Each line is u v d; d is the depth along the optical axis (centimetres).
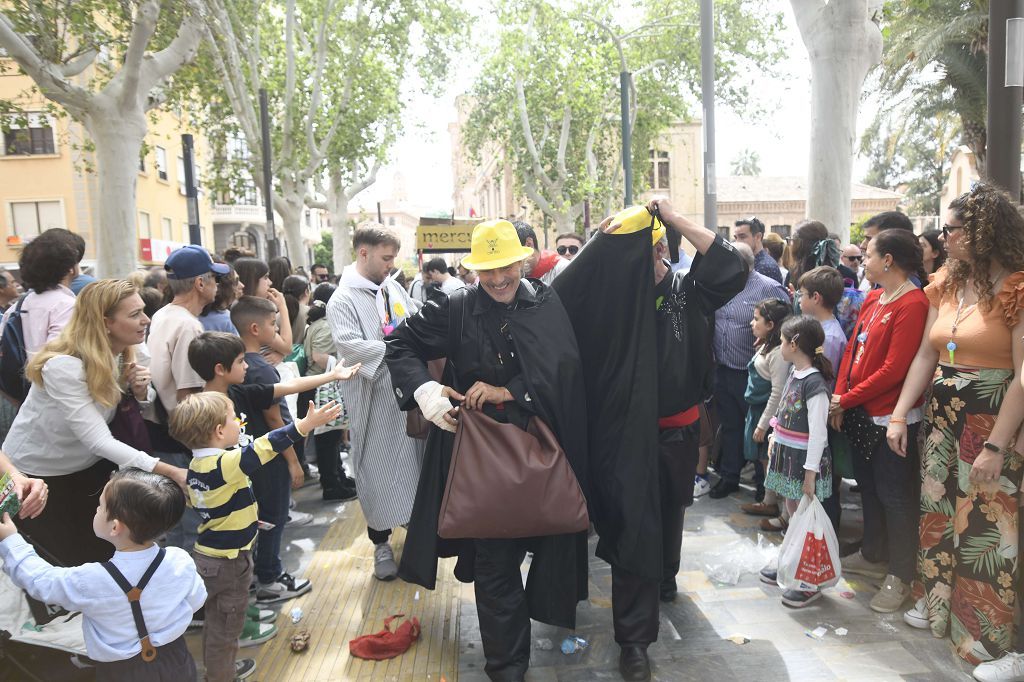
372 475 396
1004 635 286
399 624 349
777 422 389
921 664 296
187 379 331
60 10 932
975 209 282
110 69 1258
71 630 287
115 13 950
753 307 509
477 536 260
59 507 306
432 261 857
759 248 584
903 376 335
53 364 283
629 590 295
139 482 218
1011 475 282
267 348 463
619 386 295
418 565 302
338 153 1881
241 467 271
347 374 353
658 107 2297
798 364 379
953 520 306
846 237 708
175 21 1014
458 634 340
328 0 1581
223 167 1841
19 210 2330
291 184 1667
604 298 299
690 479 328
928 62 1352
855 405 354
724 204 3600
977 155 1574
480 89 2228
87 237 2352
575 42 1831
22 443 298
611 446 295
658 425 294
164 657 225
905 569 342
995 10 348
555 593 293
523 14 1883
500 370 287
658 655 310
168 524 222
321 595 387
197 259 347
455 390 300
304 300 648
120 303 291
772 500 480
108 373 288
